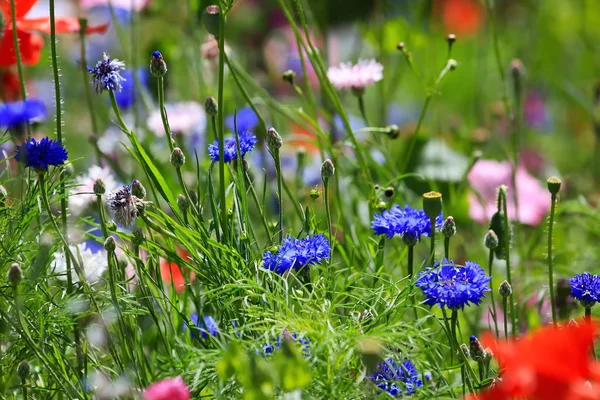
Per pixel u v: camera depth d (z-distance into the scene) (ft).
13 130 5.73
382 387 5.18
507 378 4.87
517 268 6.45
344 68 6.33
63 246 5.44
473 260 6.60
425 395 5.13
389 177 6.33
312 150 7.20
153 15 7.22
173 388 4.93
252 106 5.76
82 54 6.30
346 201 6.47
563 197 7.13
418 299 5.73
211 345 5.31
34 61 6.27
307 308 5.23
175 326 5.55
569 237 6.87
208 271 5.37
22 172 5.85
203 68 6.77
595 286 5.30
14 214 5.49
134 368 5.32
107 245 5.24
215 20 5.54
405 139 7.16
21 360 5.41
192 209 5.51
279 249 5.34
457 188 6.90
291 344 4.95
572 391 4.80
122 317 5.32
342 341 5.11
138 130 6.74
